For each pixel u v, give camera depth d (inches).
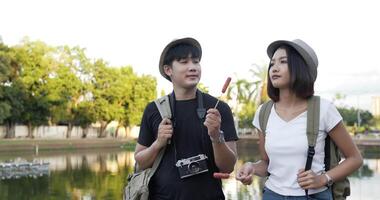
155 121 111.5
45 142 1443.2
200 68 109.0
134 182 108.6
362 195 527.2
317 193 94.4
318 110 96.2
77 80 1562.5
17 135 1657.2
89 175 772.0
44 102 1465.3
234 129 109.1
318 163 95.7
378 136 1654.8
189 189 104.5
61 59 1545.3
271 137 99.4
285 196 96.2
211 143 106.6
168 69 111.7
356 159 95.5
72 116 1672.0
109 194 561.9
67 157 1203.2
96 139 1707.7
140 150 112.9
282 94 101.0
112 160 1109.1
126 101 1811.0
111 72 1704.0
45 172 807.1
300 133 96.2
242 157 1152.2
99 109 1694.1
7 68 1317.7
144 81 1861.5
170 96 111.1
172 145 107.3
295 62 97.4
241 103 1883.6
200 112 107.6
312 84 97.5
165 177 106.3
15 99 1384.1
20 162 893.2
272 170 99.8
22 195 555.5
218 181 108.1
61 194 562.9
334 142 97.5
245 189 550.3
